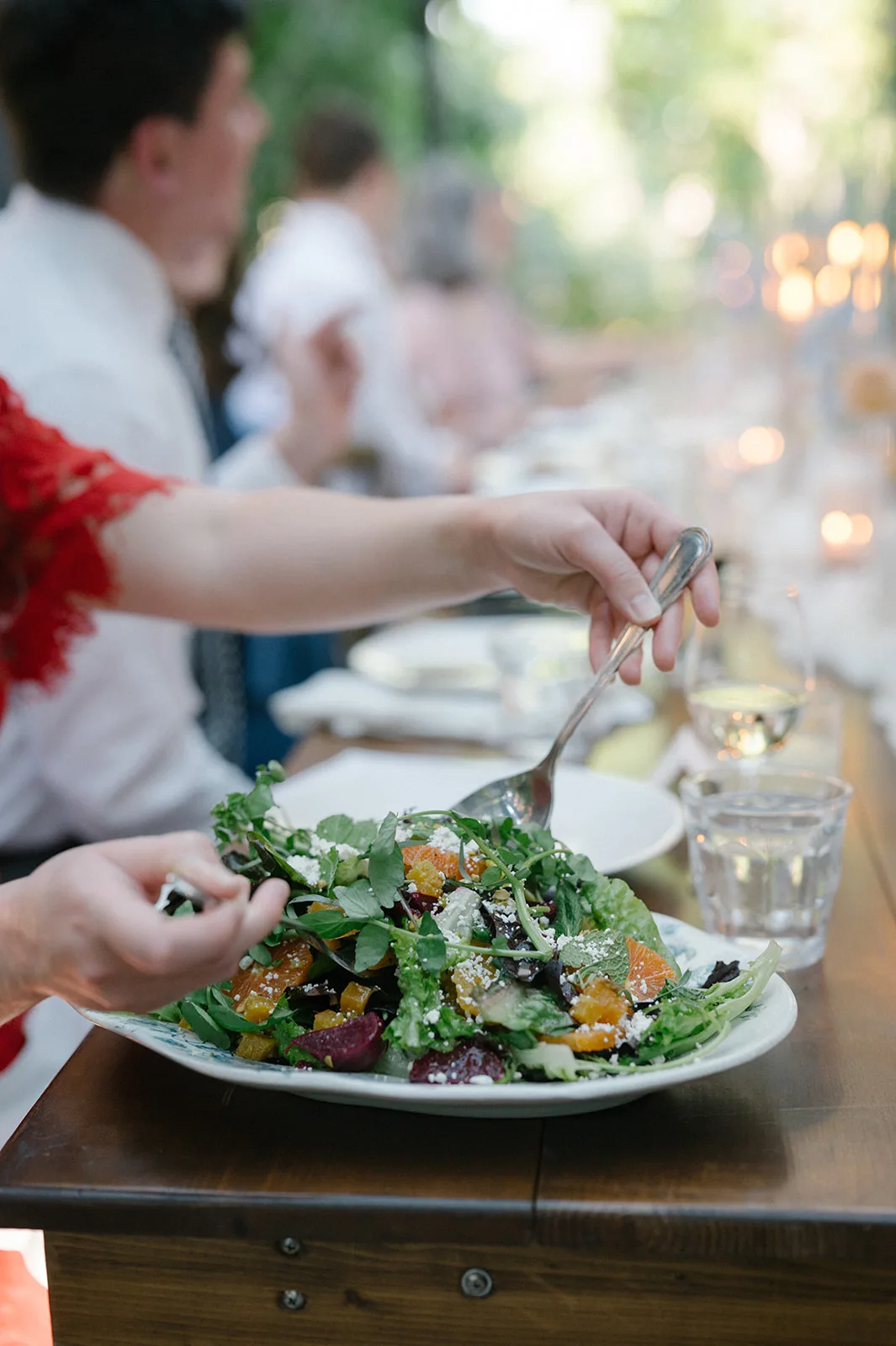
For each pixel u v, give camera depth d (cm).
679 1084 72
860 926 98
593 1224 62
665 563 96
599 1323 66
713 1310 65
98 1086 75
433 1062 67
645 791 119
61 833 167
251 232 646
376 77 739
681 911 101
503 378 454
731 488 266
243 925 62
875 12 418
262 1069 67
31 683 139
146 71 163
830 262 263
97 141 164
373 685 175
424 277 445
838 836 91
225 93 172
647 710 165
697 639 119
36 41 160
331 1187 65
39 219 167
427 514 113
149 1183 66
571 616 206
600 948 70
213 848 67
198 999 72
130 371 165
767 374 349
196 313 236
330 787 128
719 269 440
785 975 89
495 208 484
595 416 467
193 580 124
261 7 685
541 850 78
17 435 130
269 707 231
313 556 118
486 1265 66
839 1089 73
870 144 284
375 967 71
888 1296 64
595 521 97
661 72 876
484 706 163
